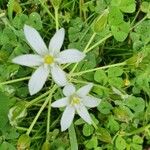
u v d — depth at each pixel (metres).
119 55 0.14
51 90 0.12
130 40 0.14
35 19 0.12
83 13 0.13
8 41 0.12
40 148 0.13
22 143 0.12
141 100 0.13
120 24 0.12
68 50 0.11
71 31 0.13
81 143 0.13
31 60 0.11
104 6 0.13
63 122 0.11
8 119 0.12
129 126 0.13
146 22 0.13
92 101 0.11
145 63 0.13
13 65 0.12
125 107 0.13
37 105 0.13
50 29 0.13
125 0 0.12
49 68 0.11
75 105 0.11
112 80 0.12
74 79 0.12
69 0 0.14
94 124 0.12
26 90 0.13
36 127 0.13
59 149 0.12
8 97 0.12
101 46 0.13
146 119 0.13
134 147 0.13
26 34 0.11
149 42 0.13
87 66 0.12
